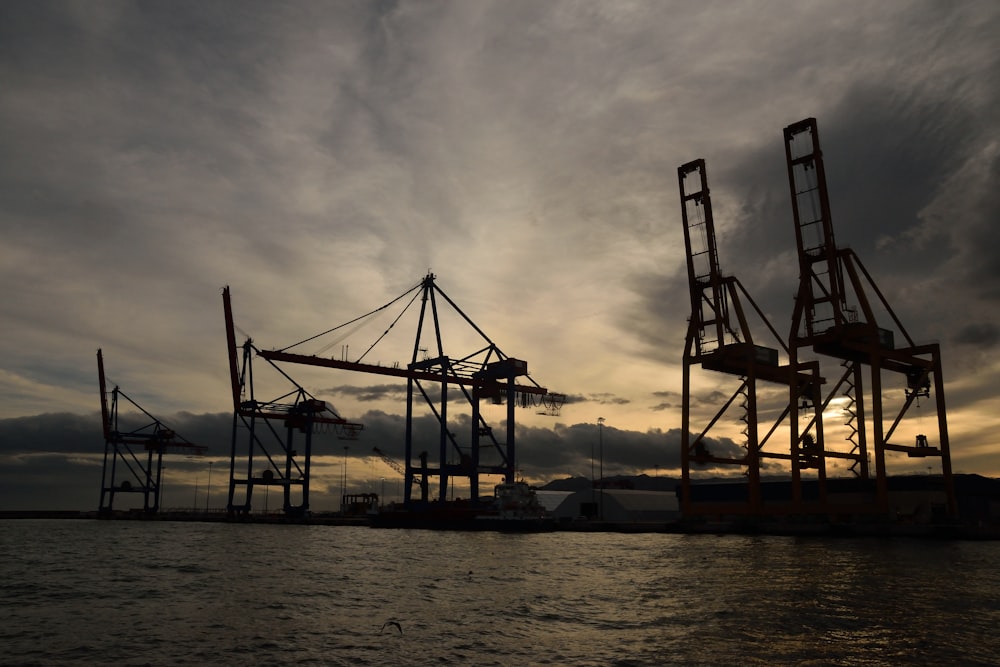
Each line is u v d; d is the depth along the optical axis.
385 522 134.88
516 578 42.91
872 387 85.44
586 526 115.25
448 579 42.62
